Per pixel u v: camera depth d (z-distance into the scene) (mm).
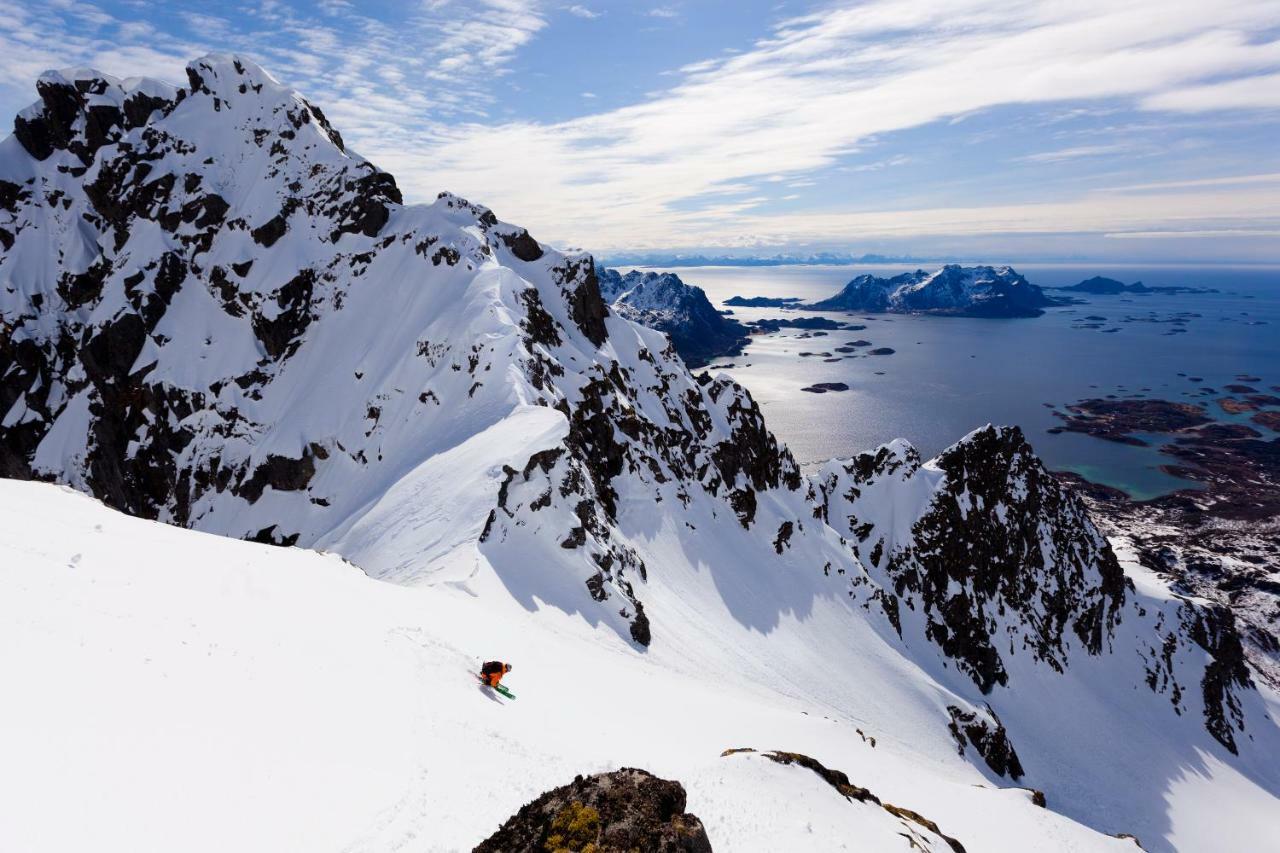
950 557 142000
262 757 18750
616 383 124500
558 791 17609
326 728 21516
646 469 111000
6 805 13984
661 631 75125
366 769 19859
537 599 62562
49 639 20109
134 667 20562
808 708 78750
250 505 114250
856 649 105375
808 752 46594
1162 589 170000
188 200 144000
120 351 132750
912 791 49281
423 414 100500
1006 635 139625
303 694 23125
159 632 23469
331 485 106688
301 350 129875
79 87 151000
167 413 128750
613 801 16875
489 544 65562
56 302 140625
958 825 45906
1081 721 126875
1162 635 154125
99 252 145250
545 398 93688
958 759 90750
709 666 74062
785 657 93250
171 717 19000
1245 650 163000
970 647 132375
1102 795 108125
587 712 34688
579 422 101375
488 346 99812
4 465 129000
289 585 33906
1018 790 61375
